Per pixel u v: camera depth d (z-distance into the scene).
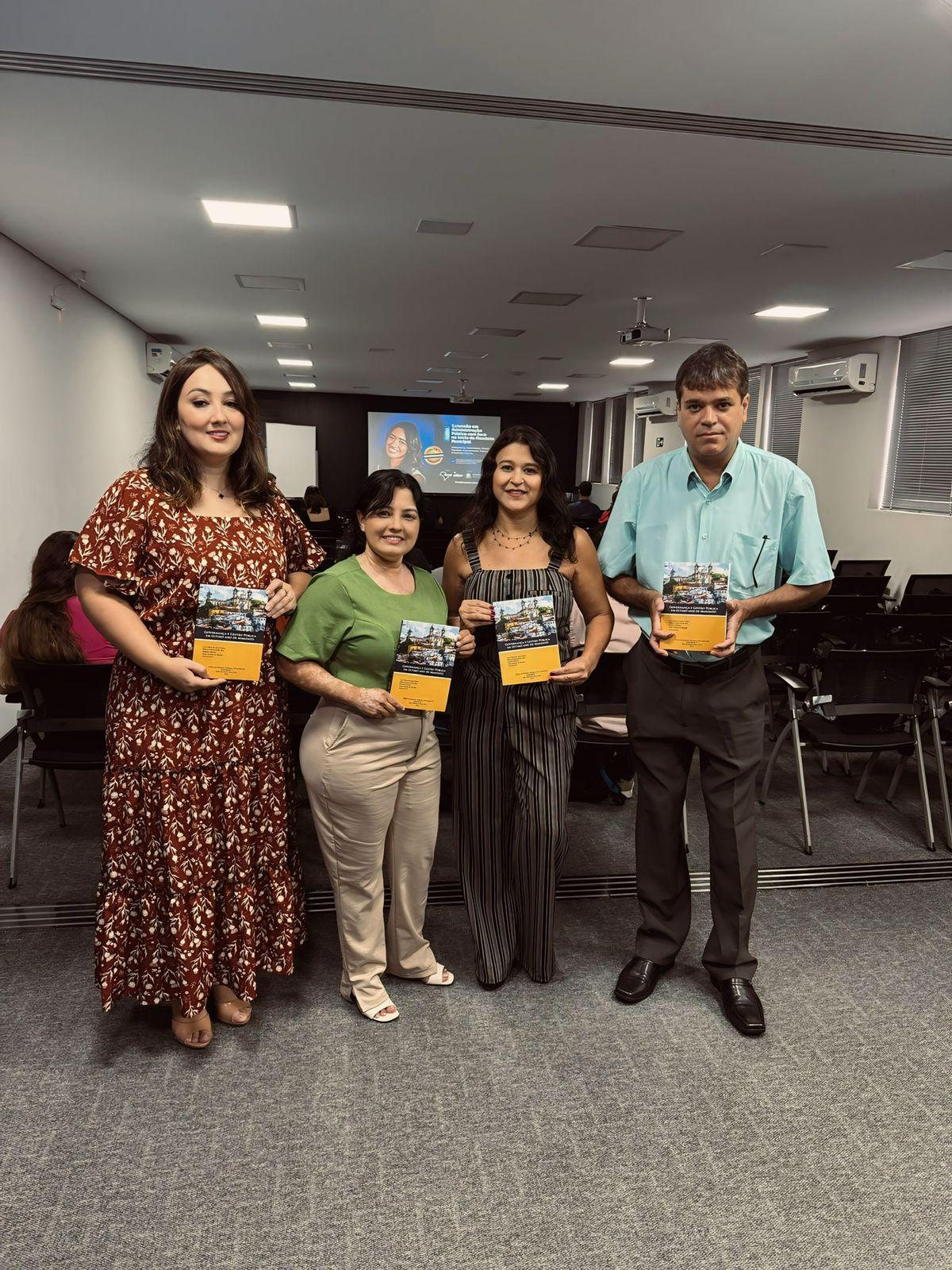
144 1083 1.88
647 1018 2.15
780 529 2.05
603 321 7.48
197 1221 1.52
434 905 2.74
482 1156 1.69
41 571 2.84
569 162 3.67
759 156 3.56
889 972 2.38
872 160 3.58
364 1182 1.62
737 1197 1.60
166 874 1.82
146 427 8.66
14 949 2.40
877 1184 1.64
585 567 2.19
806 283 5.87
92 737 2.90
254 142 3.49
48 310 5.60
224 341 9.25
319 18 2.52
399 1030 2.08
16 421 4.99
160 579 1.75
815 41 2.62
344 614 1.88
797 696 3.51
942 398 7.49
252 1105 1.81
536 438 2.04
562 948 2.48
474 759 2.15
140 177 3.91
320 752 1.93
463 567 2.18
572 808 3.53
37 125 3.33
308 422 16.22
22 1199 1.56
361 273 5.84
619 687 3.15
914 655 3.14
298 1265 1.44
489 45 2.68
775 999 2.25
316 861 2.98
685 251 5.10
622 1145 1.72
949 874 3.02
